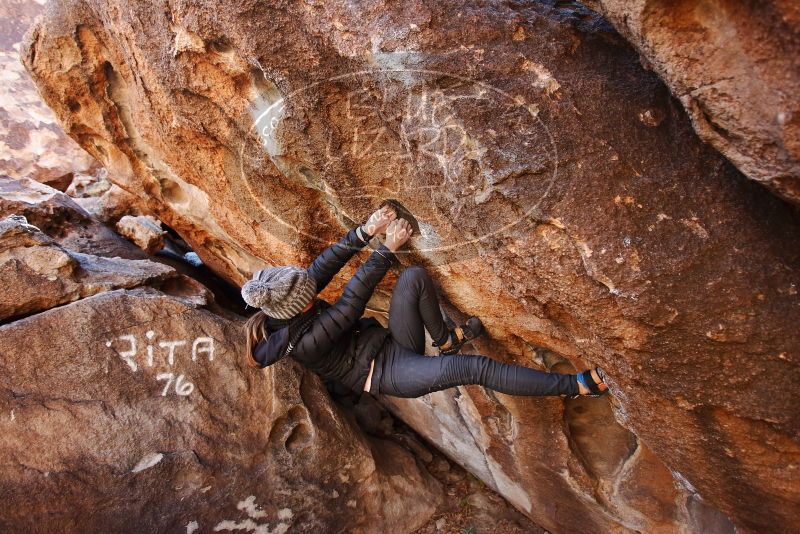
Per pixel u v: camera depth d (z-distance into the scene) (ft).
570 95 4.99
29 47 7.98
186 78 6.28
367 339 7.33
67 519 7.88
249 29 5.32
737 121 3.67
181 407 8.76
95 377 8.21
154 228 12.68
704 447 5.75
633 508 8.77
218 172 7.81
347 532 10.36
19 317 8.32
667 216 4.78
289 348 6.84
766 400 4.89
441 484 12.29
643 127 4.92
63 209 11.94
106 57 7.89
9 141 16.07
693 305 4.73
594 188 4.88
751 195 4.69
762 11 3.13
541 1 5.53
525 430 9.23
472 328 7.41
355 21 5.15
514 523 11.51
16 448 7.66
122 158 9.94
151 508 8.44
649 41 3.78
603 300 5.05
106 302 8.40
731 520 6.64
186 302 9.21
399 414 13.00
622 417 6.59
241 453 9.20
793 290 4.56
